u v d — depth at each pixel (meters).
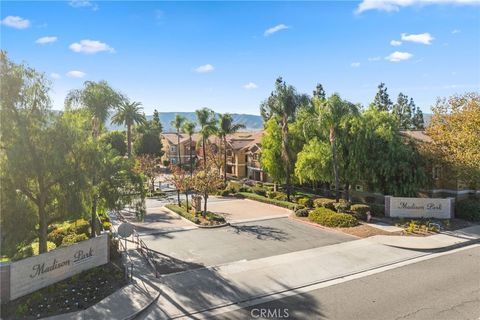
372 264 18.78
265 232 25.78
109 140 67.06
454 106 30.73
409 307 13.87
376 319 12.98
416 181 29.48
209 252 21.12
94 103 23.02
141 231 26.64
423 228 25.12
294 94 36.81
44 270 15.37
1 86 14.66
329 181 34.53
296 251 21.05
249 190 46.41
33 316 13.16
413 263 18.98
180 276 17.17
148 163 49.50
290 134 40.50
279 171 42.25
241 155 66.56
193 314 13.55
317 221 28.03
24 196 16.50
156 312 13.70
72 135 16.44
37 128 15.88
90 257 17.78
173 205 37.22
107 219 29.41
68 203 16.33
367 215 28.16
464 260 19.44
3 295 13.89
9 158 14.84
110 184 19.31
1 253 15.61
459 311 13.49
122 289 15.48
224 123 55.53
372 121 32.56
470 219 28.00
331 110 30.20
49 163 15.73
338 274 17.39
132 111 44.97
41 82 15.81
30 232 16.69
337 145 32.72
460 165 27.59
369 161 31.08
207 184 30.67
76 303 14.12
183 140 85.69
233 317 13.28
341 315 13.32
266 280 16.69
